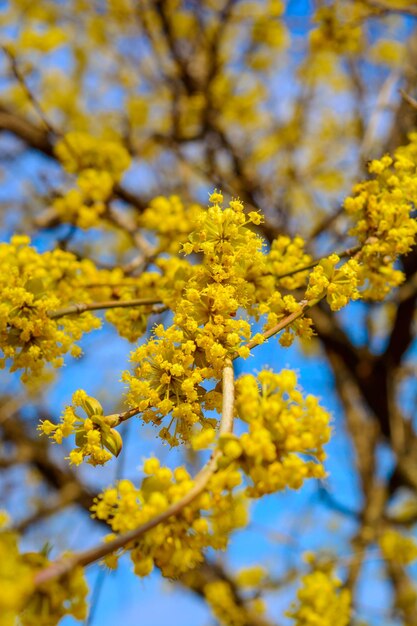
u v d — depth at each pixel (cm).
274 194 645
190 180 678
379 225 249
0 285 236
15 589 108
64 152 414
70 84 688
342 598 321
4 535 132
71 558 125
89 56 698
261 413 164
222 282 207
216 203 214
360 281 254
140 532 134
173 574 150
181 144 628
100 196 395
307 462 161
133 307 284
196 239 211
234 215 209
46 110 670
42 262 275
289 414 164
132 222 447
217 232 209
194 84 635
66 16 671
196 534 149
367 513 640
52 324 236
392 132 527
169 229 336
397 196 246
